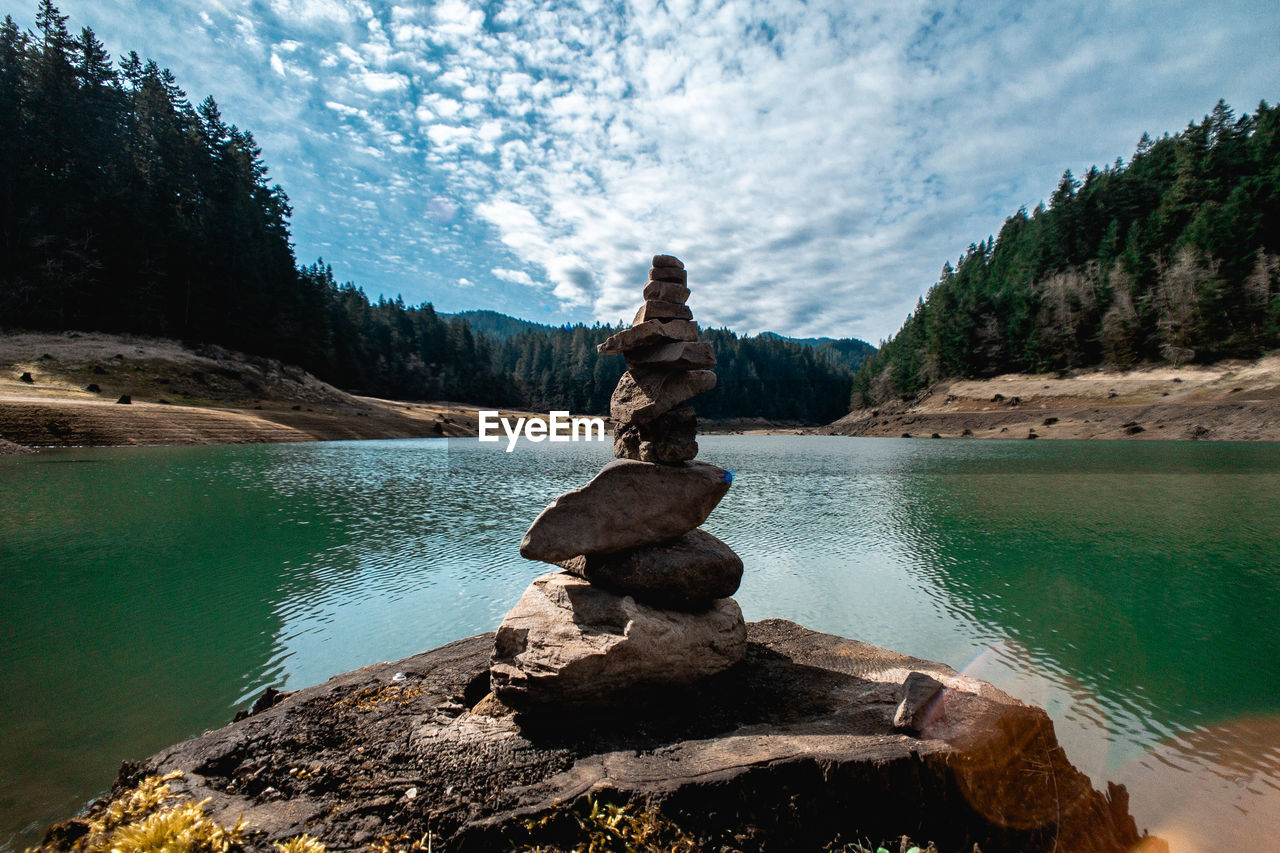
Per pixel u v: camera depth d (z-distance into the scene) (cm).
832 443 8150
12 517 1852
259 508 2197
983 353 9850
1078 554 1642
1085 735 718
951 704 477
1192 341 7212
